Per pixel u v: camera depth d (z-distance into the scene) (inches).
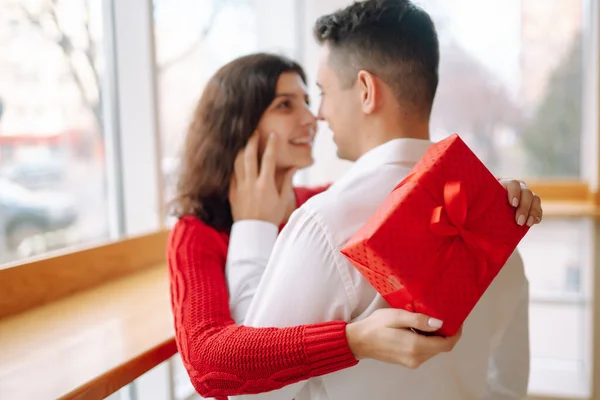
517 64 97.1
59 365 31.1
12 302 41.7
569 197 96.6
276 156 40.1
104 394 29.9
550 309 93.4
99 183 59.6
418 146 30.3
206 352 28.5
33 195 50.1
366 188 28.9
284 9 95.9
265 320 28.6
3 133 46.6
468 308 24.2
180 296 33.0
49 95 52.1
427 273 23.5
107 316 40.8
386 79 30.4
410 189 24.2
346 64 31.4
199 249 36.7
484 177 25.6
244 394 28.3
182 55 71.1
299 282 27.9
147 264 58.8
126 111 61.6
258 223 37.8
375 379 29.5
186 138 42.3
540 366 92.0
